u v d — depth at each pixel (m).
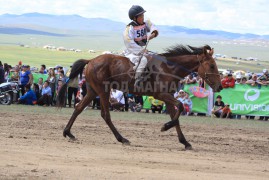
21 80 23.97
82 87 22.25
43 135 13.59
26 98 23.45
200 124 18.22
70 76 13.77
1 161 9.61
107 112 13.05
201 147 13.05
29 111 19.92
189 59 12.77
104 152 11.32
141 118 19.25
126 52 13.13
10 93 23.12
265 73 23.48
